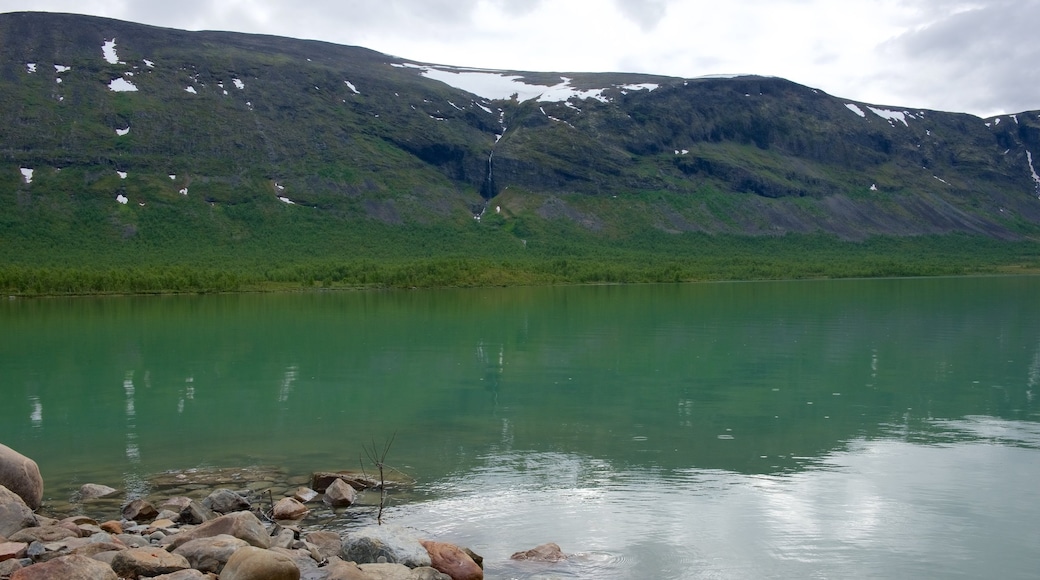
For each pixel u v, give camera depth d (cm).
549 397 2928
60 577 1118
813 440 2247
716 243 17762
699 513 1634
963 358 3809
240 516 1401
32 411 2761
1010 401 2786
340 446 2233
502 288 11225
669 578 1323
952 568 1373
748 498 1730
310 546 1374
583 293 9700
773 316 6016
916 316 5934
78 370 3662
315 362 3859
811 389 3047
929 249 18725
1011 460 2020
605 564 1377
